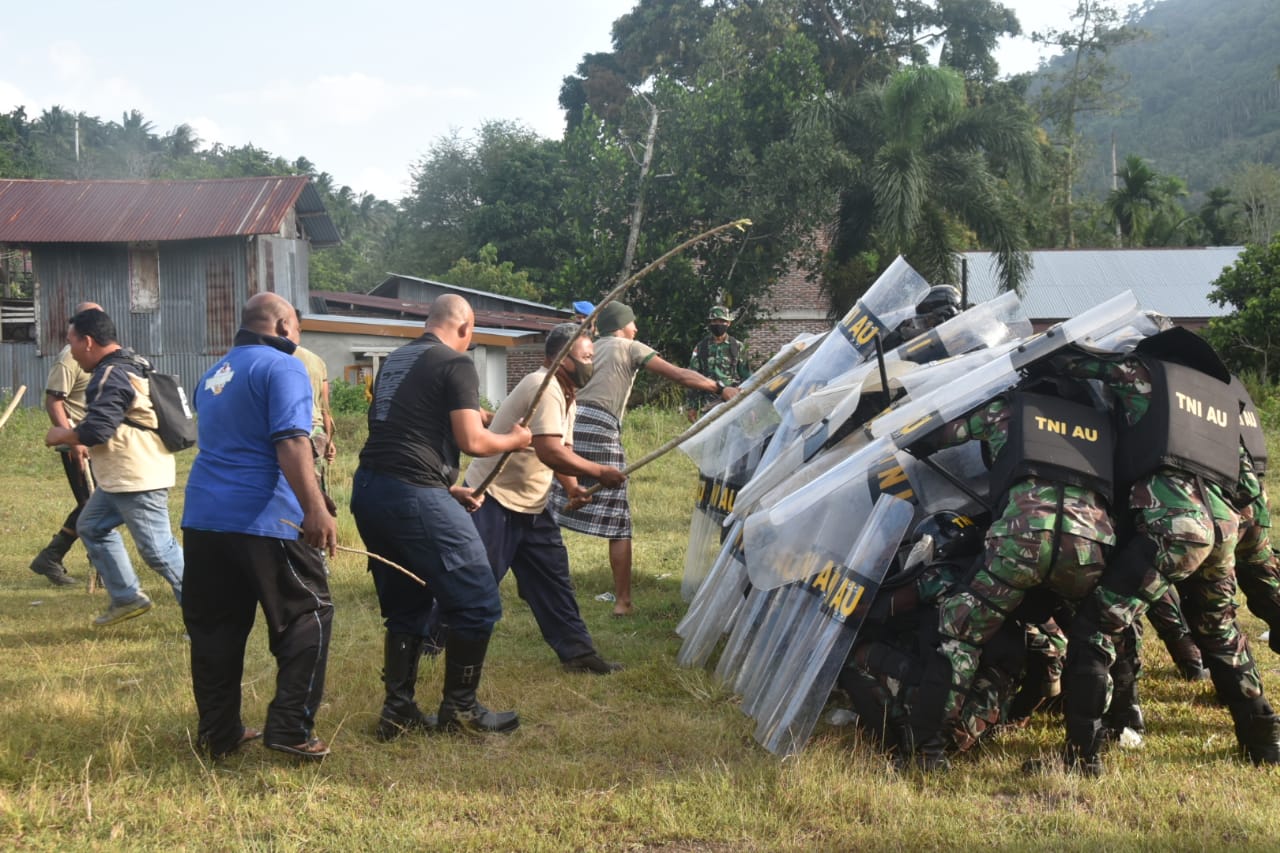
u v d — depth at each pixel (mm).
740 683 4797
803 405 4988
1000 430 4016
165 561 5879
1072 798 3693
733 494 6141
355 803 3715
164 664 5219
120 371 5664
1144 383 3936
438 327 4480
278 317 4129
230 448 3926
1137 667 4328
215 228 22812
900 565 4480
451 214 55594
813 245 26375
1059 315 31531
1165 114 160875
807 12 37625
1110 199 51750
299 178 24172
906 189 23797
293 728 3947
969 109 25719
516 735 4402
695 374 6461
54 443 5820
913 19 38250
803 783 3770
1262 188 65125
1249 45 174625
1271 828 3420
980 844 3355
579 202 25234
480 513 5098
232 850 3350
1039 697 4410
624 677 5156
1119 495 3965
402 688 4383
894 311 5461
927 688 3949
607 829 3539
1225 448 3930
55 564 7281
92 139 96188
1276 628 4578
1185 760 4094
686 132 24594
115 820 3527
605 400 6332
